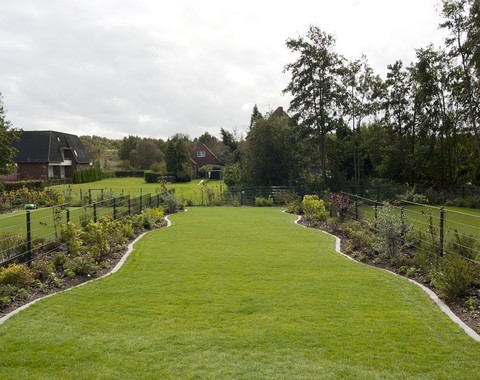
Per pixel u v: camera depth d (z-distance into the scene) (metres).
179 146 58.22
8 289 6.62
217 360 4.45
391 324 5.49
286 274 8.23
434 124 32.62
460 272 6.50
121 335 5.12
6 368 4.31
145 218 14.99
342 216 16.08
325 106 30.70
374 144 34.56
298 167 32.06
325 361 4.43
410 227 10.39
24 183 35.03
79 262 8.38
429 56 31.38
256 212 21.30
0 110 31.41
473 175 32.72
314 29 30.09
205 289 7.17
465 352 4.65
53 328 5.37
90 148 78.00
